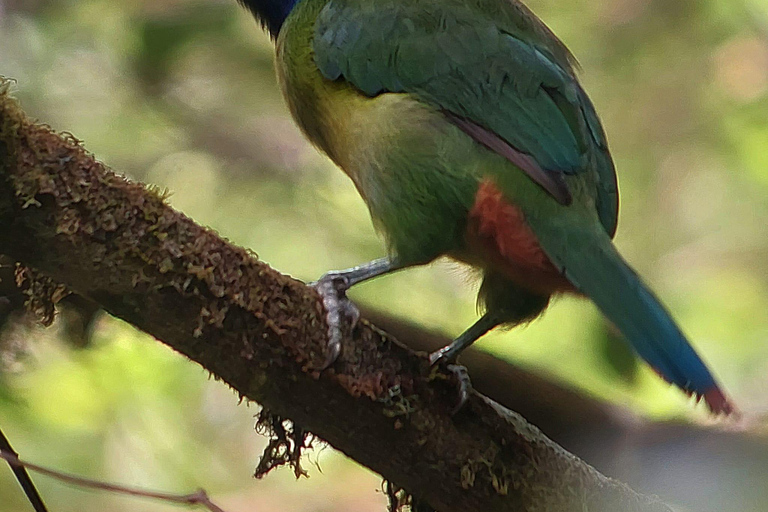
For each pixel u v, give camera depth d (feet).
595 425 27.66
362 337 20.35
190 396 44.60
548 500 21.98
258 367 19.44
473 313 45.44
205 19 45.60
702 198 62.90
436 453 21.11
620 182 61.41
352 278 24.62
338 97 26.22
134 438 41.32
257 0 30.63
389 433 20.68
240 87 48.73
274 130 48.55
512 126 25.11
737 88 60.59
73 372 37.35
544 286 24.59
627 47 61.00
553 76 26.58
